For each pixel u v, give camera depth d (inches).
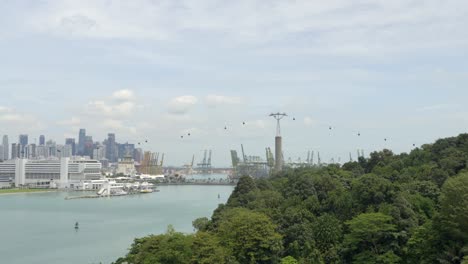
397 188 6151.6
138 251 5310.0
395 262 5049.2
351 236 5374.0
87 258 7795.3
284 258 5172.2
